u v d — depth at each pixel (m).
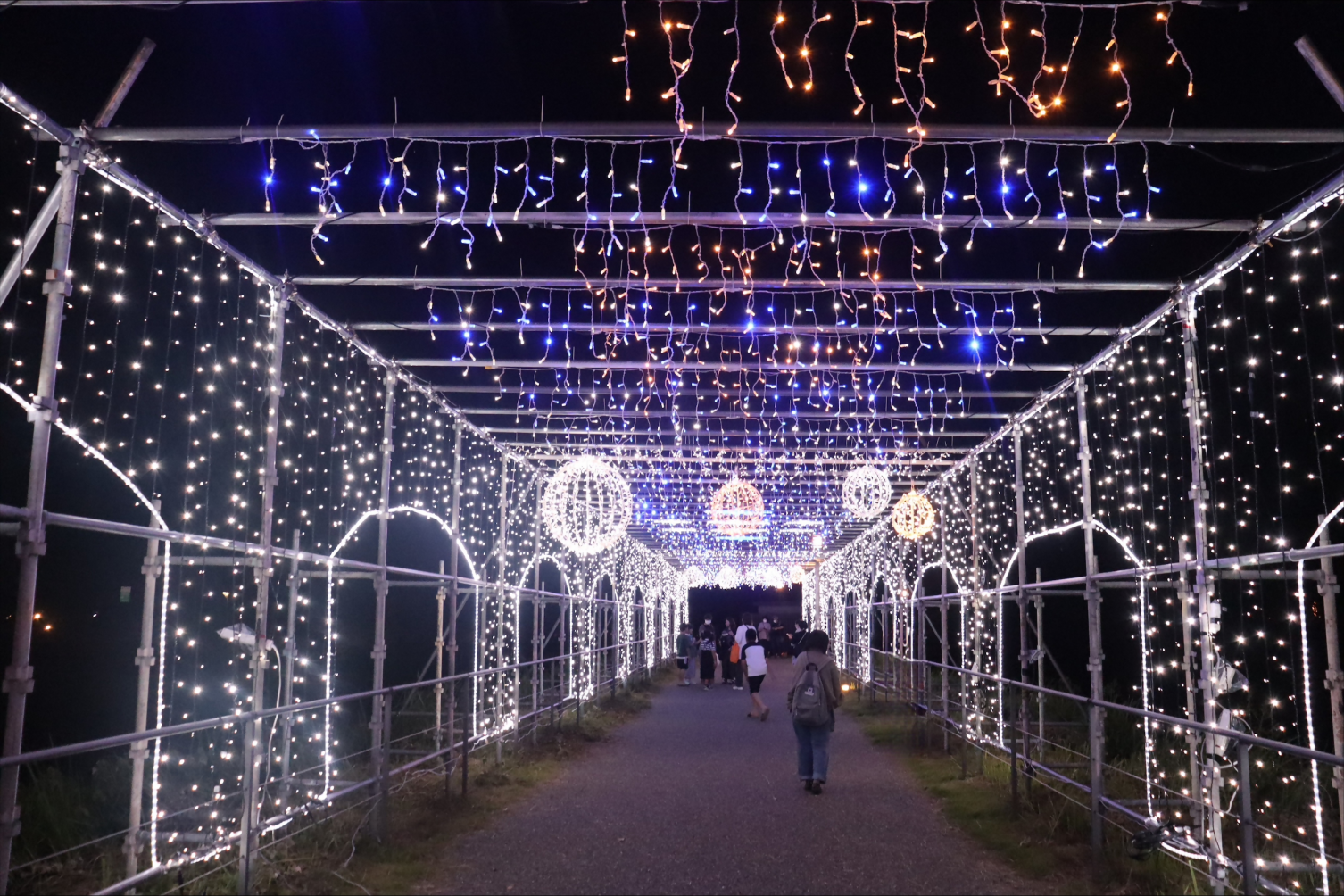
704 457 15.81
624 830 7.90
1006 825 7.93
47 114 5.89
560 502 11.63
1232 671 7.68
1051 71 6.11
